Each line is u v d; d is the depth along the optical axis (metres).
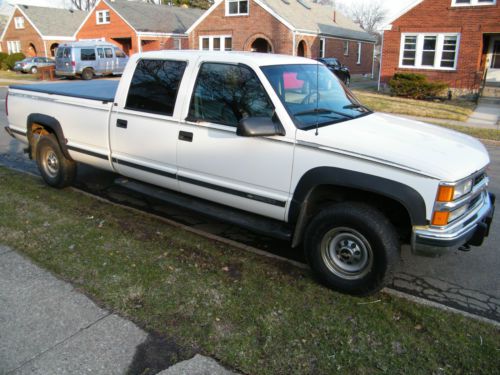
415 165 3.28
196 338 3.04
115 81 7.52
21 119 6.45
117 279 3.74
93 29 37.12
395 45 22.78
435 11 21.30
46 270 3.88
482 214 3.69
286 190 3.85
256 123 3.67
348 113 4.33
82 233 4.66
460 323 3.29
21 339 3.01
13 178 6.64
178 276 3.83
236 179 4.16
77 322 3.19
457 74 21.45
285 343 3.01
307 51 29.44
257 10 27.83
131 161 5.02
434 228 3.29
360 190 3.68
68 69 27.67
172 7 40.72
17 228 4.73
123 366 2.78
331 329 3.17
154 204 5.77
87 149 5.49
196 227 5.04
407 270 4.23
